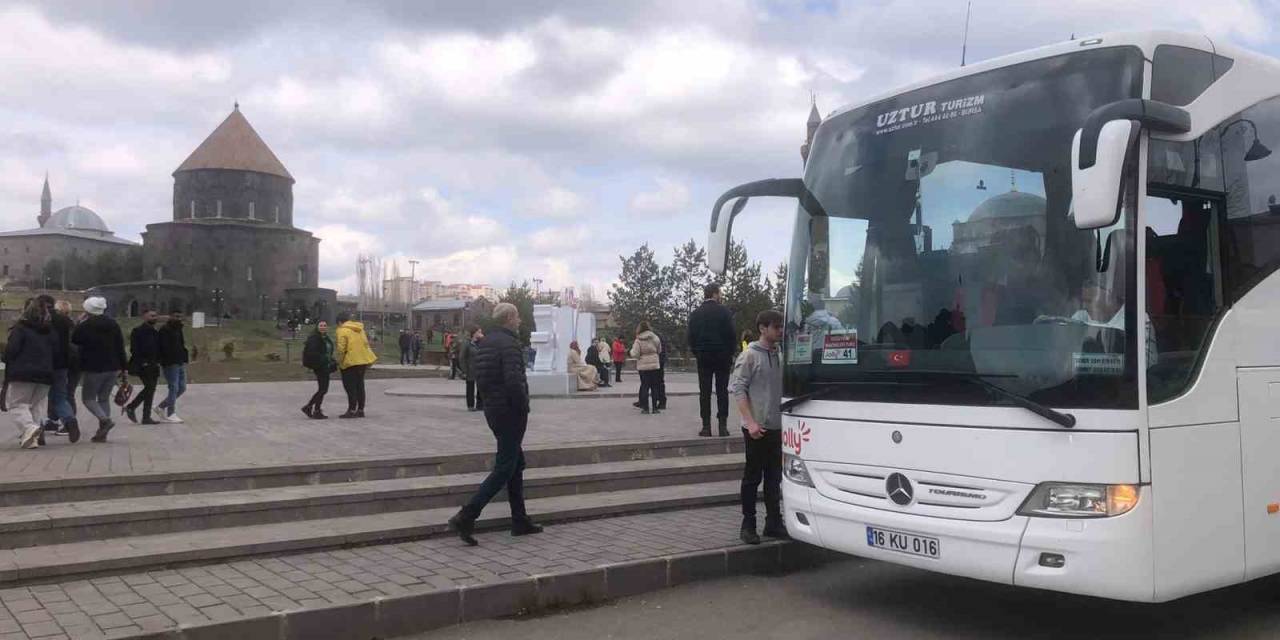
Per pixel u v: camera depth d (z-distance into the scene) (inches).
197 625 207.9
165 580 247.4
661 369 628.1
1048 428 196.4
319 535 283.7
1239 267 219.1
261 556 273.0
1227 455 207.9
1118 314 193.3
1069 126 208.5
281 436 448.5
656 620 247.4
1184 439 198.7
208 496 309.6
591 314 1090.1
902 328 227.8
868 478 230.7
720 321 454.6
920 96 241.9
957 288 218.8
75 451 379.9
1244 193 223.6
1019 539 198.5
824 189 259.1
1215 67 222.1
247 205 3489.2
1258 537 214.1
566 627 240.7
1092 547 189.6
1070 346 196.9
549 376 834.2
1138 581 188.7
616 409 658.2
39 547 263.7
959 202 224.4
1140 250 195.3
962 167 226.1
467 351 638.5
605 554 284.5
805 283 257.8
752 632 237.9
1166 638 233.0
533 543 299.1
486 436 449.7
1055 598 271.4
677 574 281.4
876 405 229.3
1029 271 207.5
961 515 209.5
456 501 338.0
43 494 291.4
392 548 289.4
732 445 454.9
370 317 4281.5
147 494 307.6
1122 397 190.4
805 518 249.1
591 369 893.2
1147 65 204.2
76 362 412.8
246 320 3408.0
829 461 240.7
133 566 253.9
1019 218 211.8
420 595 235.6
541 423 533.0
